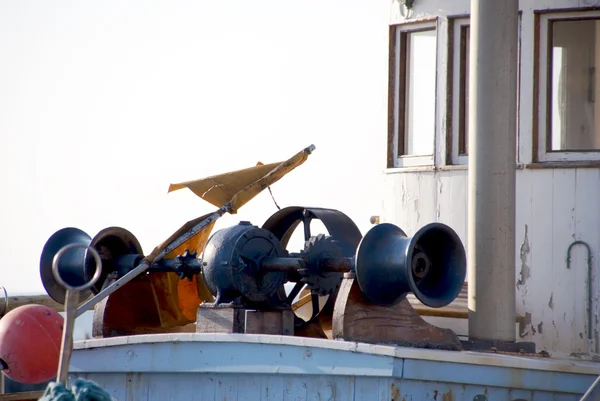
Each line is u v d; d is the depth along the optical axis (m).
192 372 15.77
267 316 17.08
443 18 21.17
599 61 19.95
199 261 18.23
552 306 19.55
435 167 20.83
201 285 20.28
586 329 19.16
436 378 14.31
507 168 17.36
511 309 17.27
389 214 21.64
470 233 17.53
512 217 17.36
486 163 17.36
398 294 15.59
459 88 20.97
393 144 21.86
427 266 16.02
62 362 10.33
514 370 15.08
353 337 15.37
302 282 17.84
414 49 21.77
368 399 14.18
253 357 15.20
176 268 18.17
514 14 17.56
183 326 19.86
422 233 15.41
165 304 19.45
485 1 17.56
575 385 15.60
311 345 14.64
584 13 19.97
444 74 21.08
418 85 21.61
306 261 16.56
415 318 16.14
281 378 15.03
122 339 16.41
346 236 18.17
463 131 20.91
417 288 15.29
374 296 15.53
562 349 19.34
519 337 19.72
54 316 15.98
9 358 15.48
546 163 19.84
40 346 15.55
